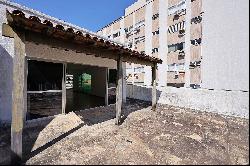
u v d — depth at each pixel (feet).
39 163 13.20
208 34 59.11
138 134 19.81
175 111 32.60
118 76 23.15
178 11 70.38
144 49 87.92
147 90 46.80
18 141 13.03
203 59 60.29
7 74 21.95
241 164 13.70
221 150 16.12
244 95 28.12
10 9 22.81
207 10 59.67
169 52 74.08
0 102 21.42
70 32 14.20
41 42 14.19
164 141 17.97
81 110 30.83
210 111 32.27
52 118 25.29
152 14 82.94
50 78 25.58
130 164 13.41
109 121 24.79
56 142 17.15
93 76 50.03
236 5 53.11
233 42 53.36
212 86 57.57
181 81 68.59
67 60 27.55
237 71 52.31
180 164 13.56
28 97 22.97
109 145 16.71
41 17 27.07
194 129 21.95
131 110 32.94
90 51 18.56
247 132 21.16
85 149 15.75
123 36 103.76
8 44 22.08
